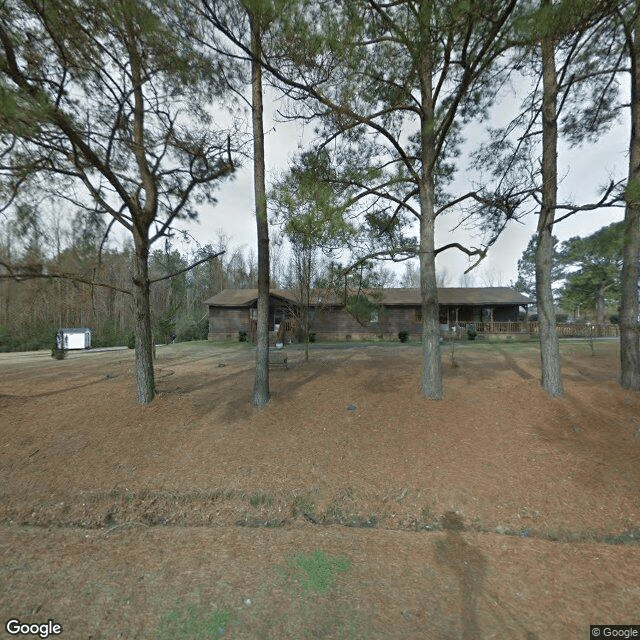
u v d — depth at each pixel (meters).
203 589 2.49
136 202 5.99
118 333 24.36
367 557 2.86
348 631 2.11
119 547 3.07
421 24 3.66
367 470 4.25
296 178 5.25
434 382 6.13
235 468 4.32
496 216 7.01
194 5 3.24
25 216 5.41
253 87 5.86
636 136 6.21
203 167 6.75
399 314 21.41
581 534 3.26
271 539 3.17
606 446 4.61
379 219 7.24
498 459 4.37
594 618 2.22
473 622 2.19
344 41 3.85
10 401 6.32
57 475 4.23
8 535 3.32
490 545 3.02
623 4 3.89
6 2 3.78
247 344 18.47
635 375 6.52
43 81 4.50
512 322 20.45
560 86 5.83
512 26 3.58
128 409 5.88
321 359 11.25
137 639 2.06
